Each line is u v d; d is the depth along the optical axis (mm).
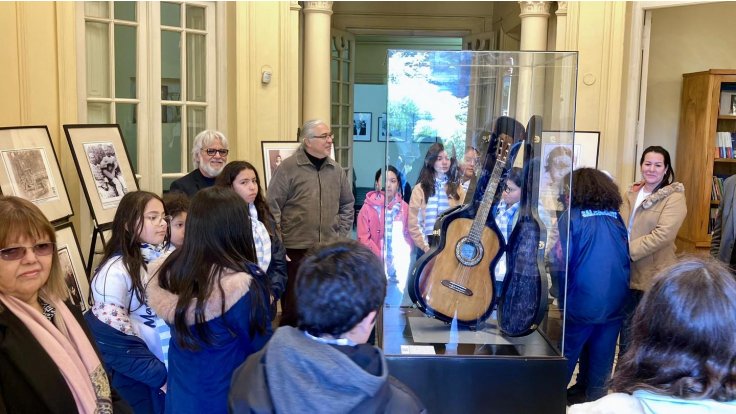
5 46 3340
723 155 5844
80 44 4160
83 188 3625
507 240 2451
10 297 1500
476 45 8164
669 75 6418
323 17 6141
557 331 2490
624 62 5508
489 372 2396
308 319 1230
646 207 3516
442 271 2451
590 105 5465
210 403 1911
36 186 3246
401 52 2350
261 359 1274
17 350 1434
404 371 2389
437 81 2371
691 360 1091
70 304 1696
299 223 4074
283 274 3379
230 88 5328
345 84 8156
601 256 2986
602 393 3129
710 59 6395
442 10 8266
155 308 1940
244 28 5234
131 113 4711
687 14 6352
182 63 5035
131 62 4684
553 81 2393
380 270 1289
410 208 2430
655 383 1118
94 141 3828
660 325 1124
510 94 2391
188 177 3787
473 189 2428
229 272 1902
